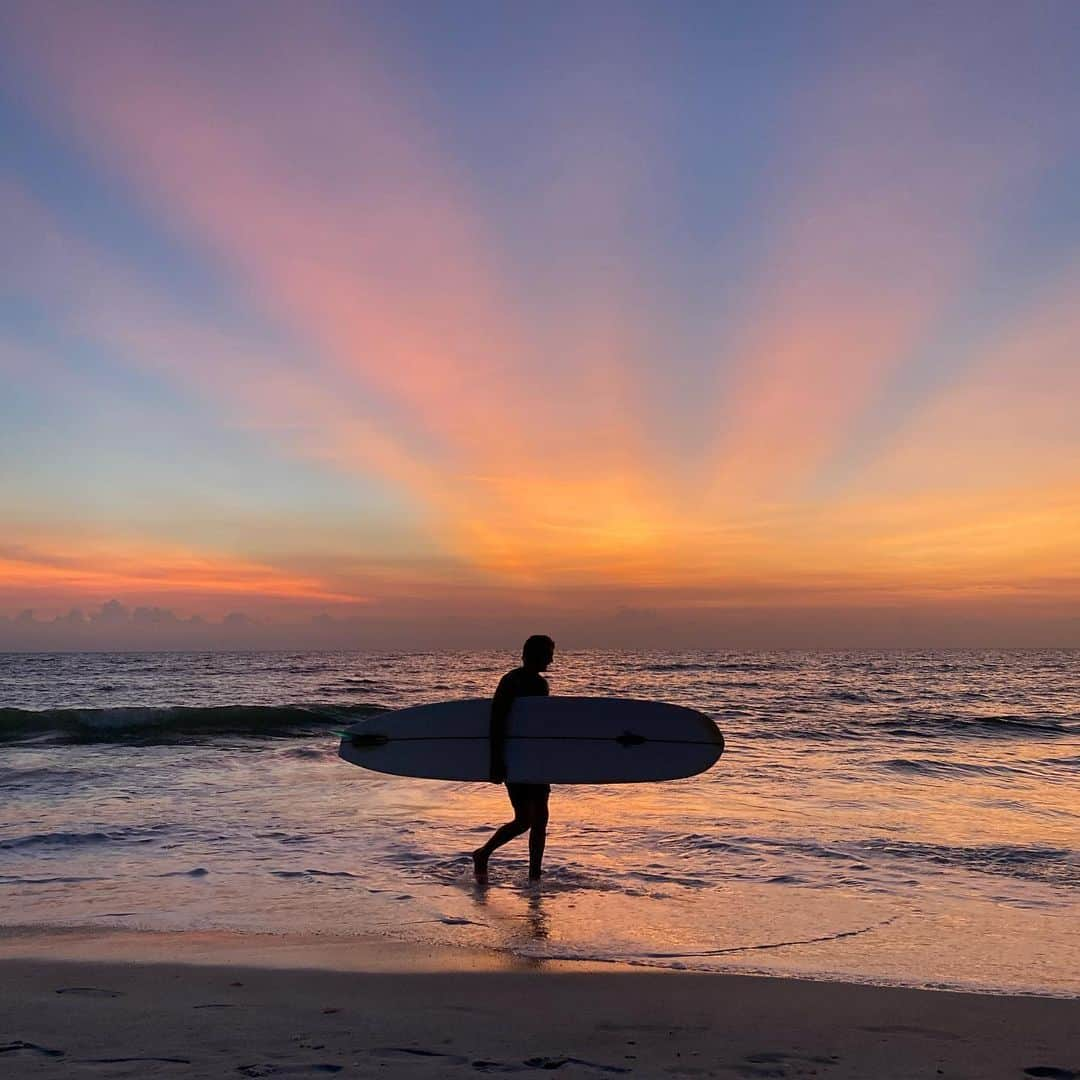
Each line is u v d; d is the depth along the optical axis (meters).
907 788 10.28
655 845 6.98
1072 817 8.50
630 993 3.76
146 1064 2.83
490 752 6.32
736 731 17.78
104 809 8.55
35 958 4.16
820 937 4.70
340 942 4.50
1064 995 3.85
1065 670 62.81
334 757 13.05
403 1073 2.79
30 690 31.50
